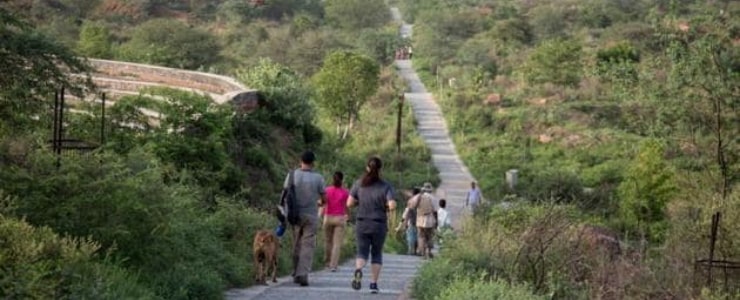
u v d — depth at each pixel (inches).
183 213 825.5
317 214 839.1
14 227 524.4
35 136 850.8
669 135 1711.4
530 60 4576.8
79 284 530.6
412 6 7637.8
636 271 926.4
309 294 778.8
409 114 3937.0
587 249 935.0
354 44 5831.7
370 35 5841.5
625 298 876.6
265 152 1811.0
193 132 1525.6
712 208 1164.5
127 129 1400.1
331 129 3516.2
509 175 2792.8
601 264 893.2
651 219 2058.3
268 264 845.8
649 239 1814.7
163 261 700.0
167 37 4131.4
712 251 956.0
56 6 4822.8
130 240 674.8
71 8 4948.3
